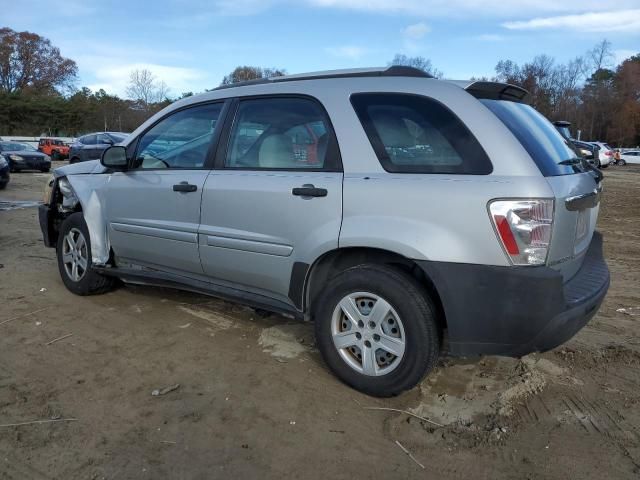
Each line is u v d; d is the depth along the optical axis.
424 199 2.94
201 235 3.90
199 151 4.07
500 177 2.81
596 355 3.90
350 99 3.34
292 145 3.53
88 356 3.79
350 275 3.22
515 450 2.79
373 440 2.86
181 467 2.61
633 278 6.16
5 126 65.94
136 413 3.06
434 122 3.05
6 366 3.61
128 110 52.53
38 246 7.24
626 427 3.00
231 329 4.32
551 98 66.94
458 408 3.17
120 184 4.53
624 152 43.91
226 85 4.11
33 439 2.80
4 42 76.38
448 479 2.57
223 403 3.19
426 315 3.00
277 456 2.71
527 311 2.75
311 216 3.30
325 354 3.39
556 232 2.80
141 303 4.90
